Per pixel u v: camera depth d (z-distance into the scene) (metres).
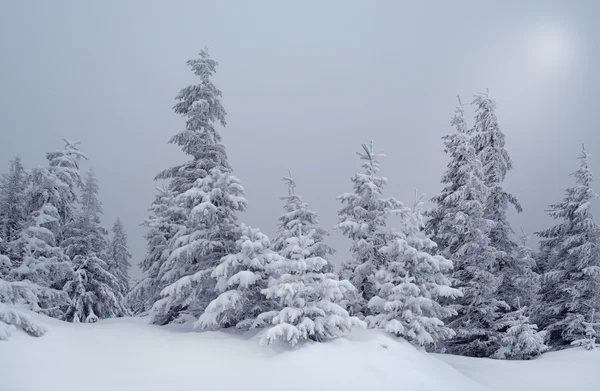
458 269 23.31
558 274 24.56
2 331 9.62
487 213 25.66
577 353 19.19
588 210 24.22
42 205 19.14
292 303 12.58
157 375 9.70
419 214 16.78
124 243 38.59
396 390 10.37
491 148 26.33
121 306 28.38
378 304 15.52
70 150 20.78
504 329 22.86
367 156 20.05
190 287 14.97
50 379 8.43
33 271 17.17
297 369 10.76
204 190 15.97
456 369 15.35
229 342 12.63
